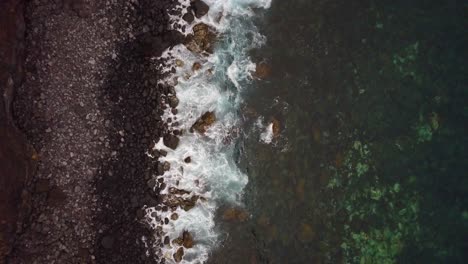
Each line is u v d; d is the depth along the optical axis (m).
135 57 5.87
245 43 6.29
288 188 6.30
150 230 5.96
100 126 5.75
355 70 6.39
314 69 6.35
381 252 6.40
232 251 6.20
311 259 6.29
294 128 6.33
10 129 5.18
